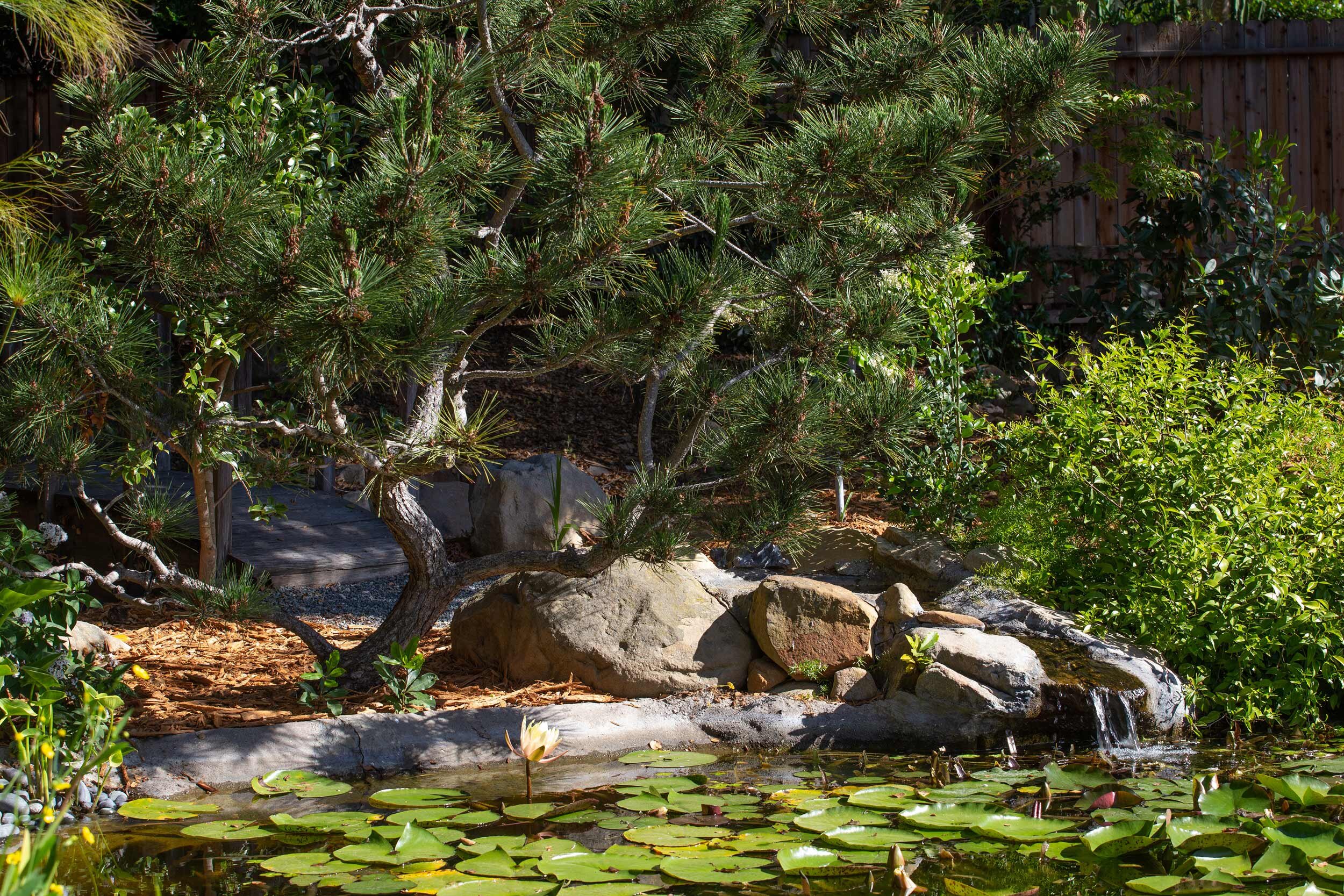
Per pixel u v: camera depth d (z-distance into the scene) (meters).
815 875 3.59
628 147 4.21
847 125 4.89
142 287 4.38
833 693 5.58
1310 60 10.68
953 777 4.71
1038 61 5.16
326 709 5.25
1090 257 10.74
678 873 3.53
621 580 5.93
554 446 9.97
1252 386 6.40
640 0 5.69
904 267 6.07
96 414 4.70
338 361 4.01
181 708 5.21
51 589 4.36
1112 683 5.46
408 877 3.56
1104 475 6.23
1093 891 3.46
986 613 6.11
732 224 5.40
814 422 5.07
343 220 4.00
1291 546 5.73
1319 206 10.76
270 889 3.54
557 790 4.57
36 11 4.54
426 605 5.52
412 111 4.38
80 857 3.84
